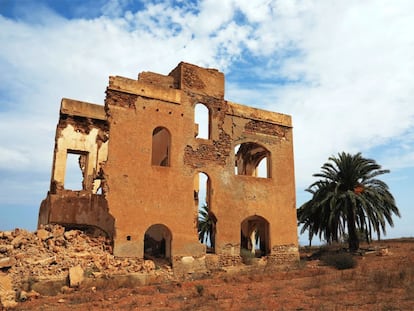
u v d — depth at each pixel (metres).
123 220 20.92
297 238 27.33
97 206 24.38
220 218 24.28
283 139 28.78
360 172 29.09
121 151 21.72
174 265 21.84
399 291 13.77
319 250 34.72
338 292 14.35
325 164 29.92
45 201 25.56
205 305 13.37
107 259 19.88
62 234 20.75
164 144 28.42
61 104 28.67
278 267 24.23
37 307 14.45
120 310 13.14
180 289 17.69
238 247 24.56
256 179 26.58
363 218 28.31
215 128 25.55
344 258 23.47
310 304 12.53
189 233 22.84
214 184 24.55
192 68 25.53
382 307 11.40
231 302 13.52
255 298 14.23
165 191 22.58
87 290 17.56
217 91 26.27
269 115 28.47
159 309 13.01
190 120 24.58
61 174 27.56
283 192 27.59
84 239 20.98
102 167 21.14
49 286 17.41
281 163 28.14
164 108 23.72
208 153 24.81
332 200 27.84
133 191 21.56
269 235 26.30
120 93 22.48
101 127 30.14
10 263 17.33
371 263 23.47
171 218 22.42
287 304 12.73
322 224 29.25
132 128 22.36
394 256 26.16
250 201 25.86
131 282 19.30
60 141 28.20
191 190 23.55
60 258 18.92
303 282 17.66
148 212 21.75
